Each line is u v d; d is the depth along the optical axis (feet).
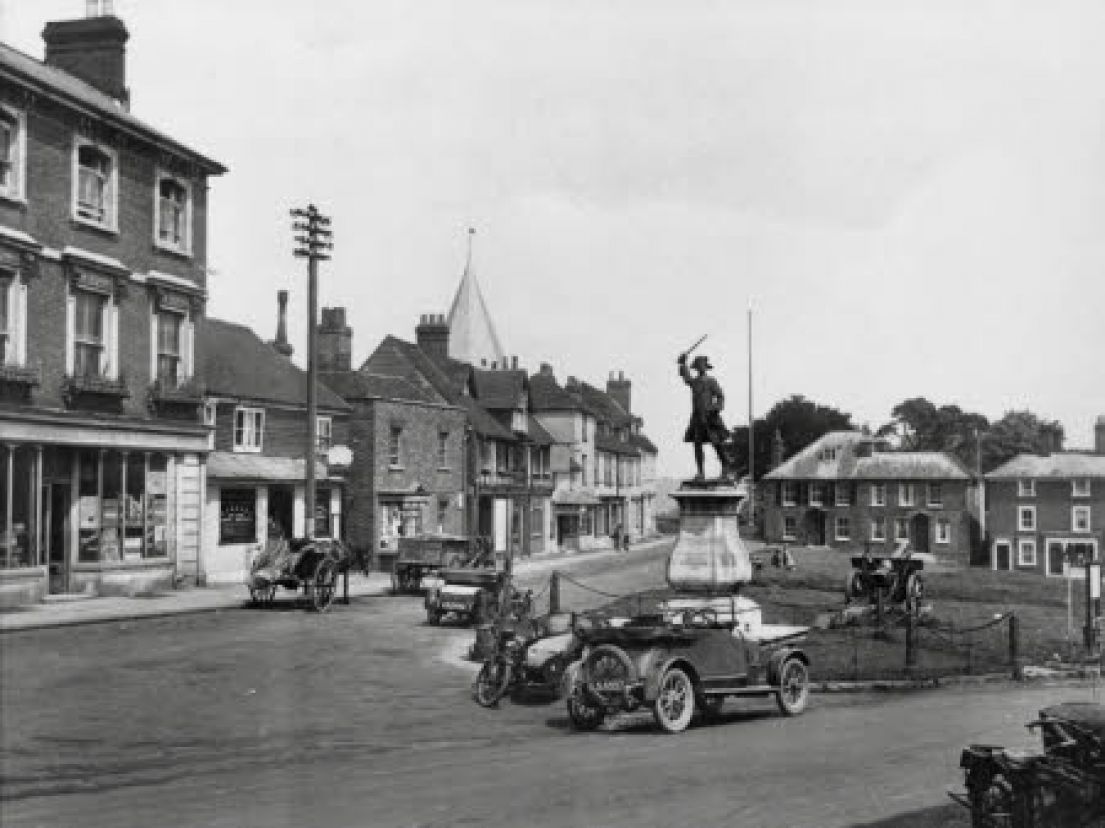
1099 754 27.94
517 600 85.71
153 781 37.52
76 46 111.55
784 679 54.24
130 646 68.13
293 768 39.88
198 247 111.75
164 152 105.40
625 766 40.14
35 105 88.94
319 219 109.91
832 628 86.17
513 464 196.13
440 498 163.12
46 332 89.92
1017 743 45.52
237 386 125.70
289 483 129.18
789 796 35.12
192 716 49.47
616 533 225.97
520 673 55.57
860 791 35.94
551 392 224.94
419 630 81.41
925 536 282.97
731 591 68.08
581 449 231.91
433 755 42.70
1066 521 273.13
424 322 188.44
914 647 73.97
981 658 75.56
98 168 97.86
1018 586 137.08
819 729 49.85
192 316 109.91
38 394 88.43
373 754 42.96
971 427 413.39
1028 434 380.58
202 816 32.14
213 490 116.98
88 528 95.14
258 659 65.46
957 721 52.42
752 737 47.42
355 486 144.97
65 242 92.22
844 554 197.16
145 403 102.01
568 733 48.62
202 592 102.22
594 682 48.57
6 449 84.64
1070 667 75.46
